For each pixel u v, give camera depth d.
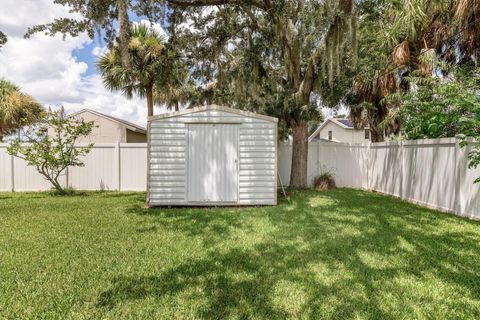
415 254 3.49
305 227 4.66
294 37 7.95
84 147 8.77
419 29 7.20
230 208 6.33
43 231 4.37
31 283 2.70
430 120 6.39
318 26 7.28
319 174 9.91
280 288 2.63
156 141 6.45
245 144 6.57
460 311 2.29
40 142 8.02
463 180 5.44
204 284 2.70
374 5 8.30
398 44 7.71
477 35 6.56
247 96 9.55
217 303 2.37
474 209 5.20
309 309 2.29
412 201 6.98
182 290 2.58
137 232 4.36
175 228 4.59
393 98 7.66
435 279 2.83
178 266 3.10
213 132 6.53
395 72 8.05
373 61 8.39
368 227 4.65
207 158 6.53
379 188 8.86
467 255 3.46
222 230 4.49
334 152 10.00
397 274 2.94
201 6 8.05
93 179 9.12
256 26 8.71
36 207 6.21
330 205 6.48
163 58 9.41
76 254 3.43
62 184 8.98
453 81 6.33
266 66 9.45
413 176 6.99
